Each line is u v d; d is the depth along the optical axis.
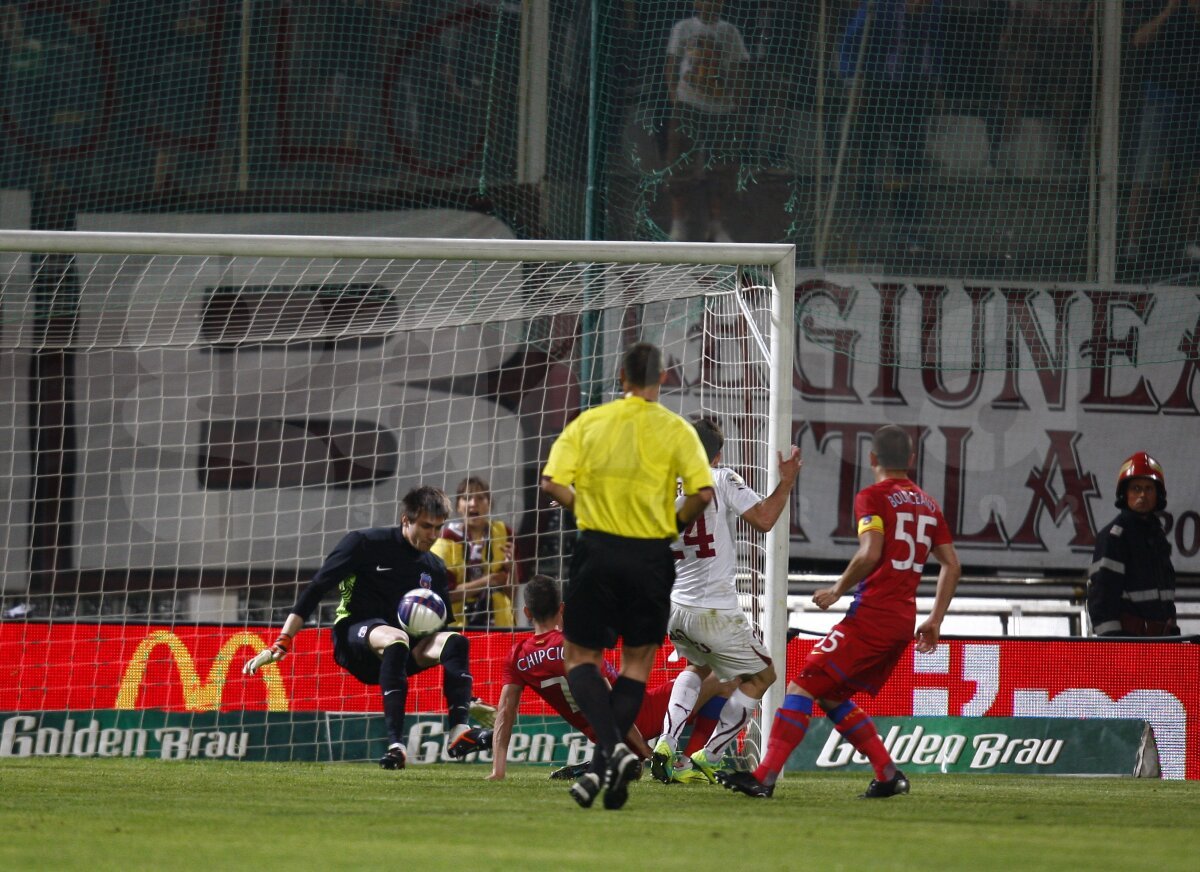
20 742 28.52
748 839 14.17
